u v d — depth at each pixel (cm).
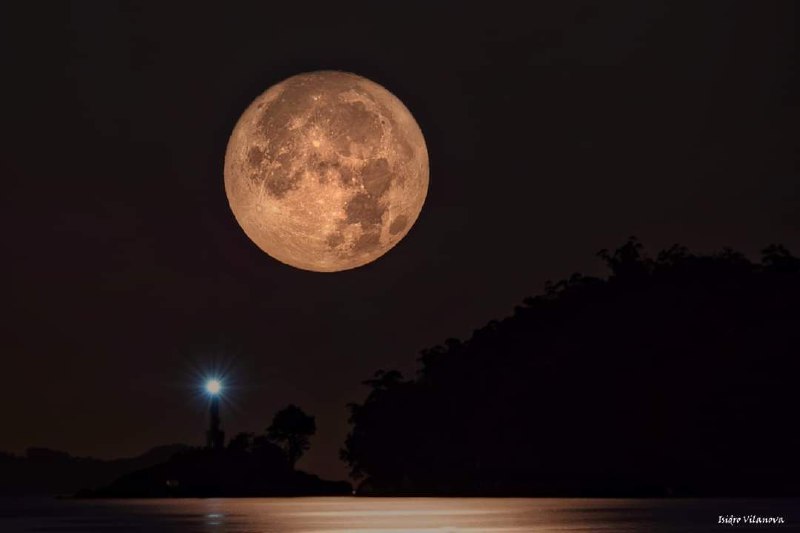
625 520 16775
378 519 17700
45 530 16050
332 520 17538
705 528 14512
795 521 16250
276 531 14488
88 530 15788
